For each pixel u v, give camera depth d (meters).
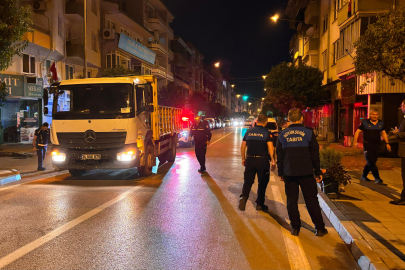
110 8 32.03
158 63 47.19
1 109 22.25
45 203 7.06
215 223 5.80
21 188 8.66
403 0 17.02
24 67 22.00
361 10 17.42
